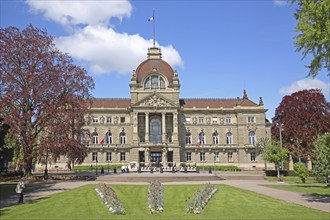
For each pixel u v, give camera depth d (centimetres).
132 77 12206
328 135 5412
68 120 6594
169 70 12750
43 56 6631
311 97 10425
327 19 3081
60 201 3672
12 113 6088
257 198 3888
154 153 11644
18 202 3566
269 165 12275
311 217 2628
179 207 3291
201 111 12525
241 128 12425
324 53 3203
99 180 6888
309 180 6938
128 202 3625
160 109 11769
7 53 6419
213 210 3062
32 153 6581
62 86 6600
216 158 12344
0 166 5072
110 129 12150
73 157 6831
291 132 10388
